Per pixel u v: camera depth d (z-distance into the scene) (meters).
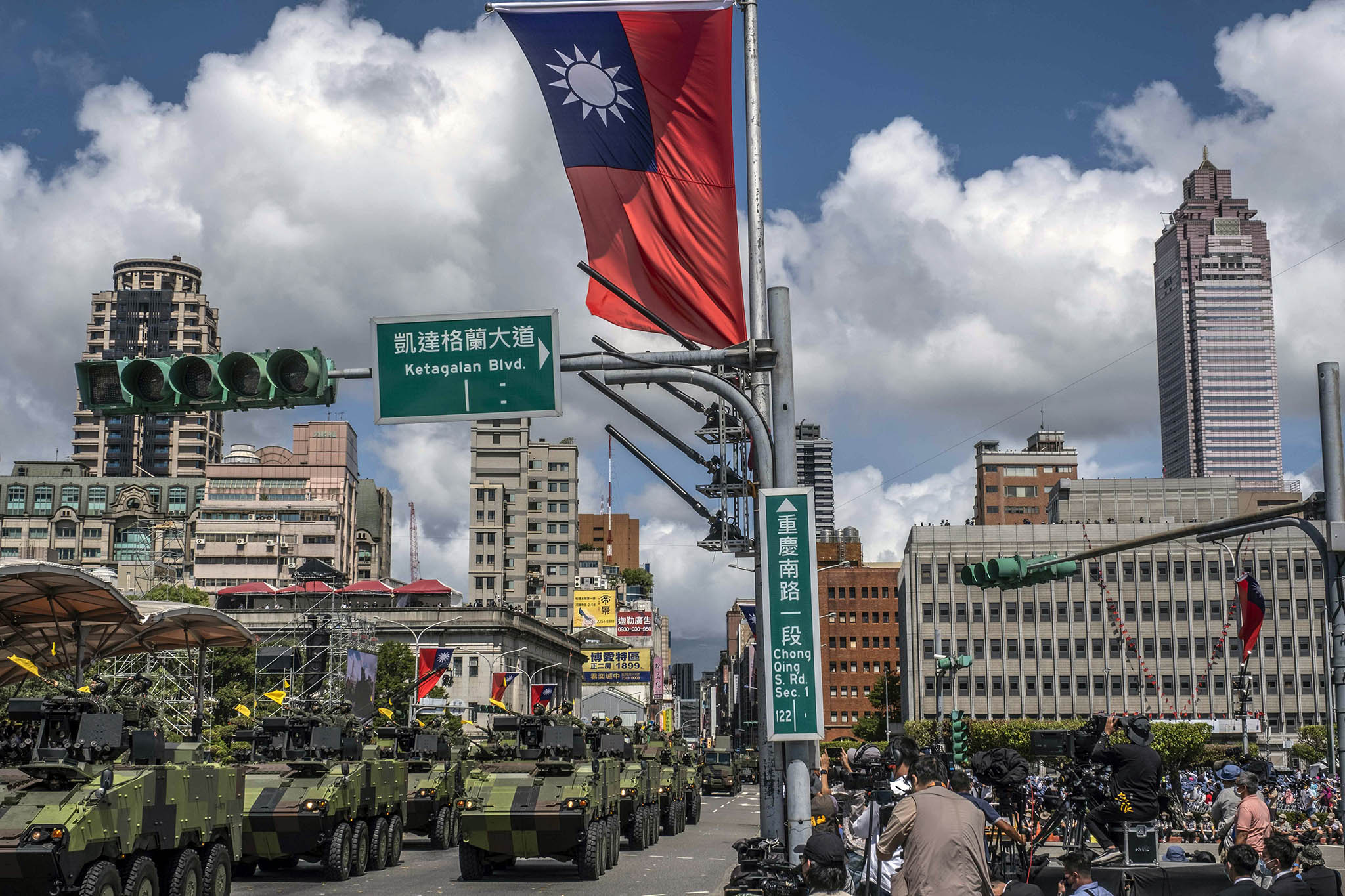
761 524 13.72
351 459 188.00
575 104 15.05
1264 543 114.38
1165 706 113.19
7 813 14.05
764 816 13.66
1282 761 98.19
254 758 24.50
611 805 24.70
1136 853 12.34
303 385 13.89
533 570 144.12
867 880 11.66
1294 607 112.94
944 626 117.56
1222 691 112.56
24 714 15.58
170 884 16.55
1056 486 138.12
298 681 69.56
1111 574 116.25
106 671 52.47
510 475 138.62
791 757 13.41
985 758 14.48
